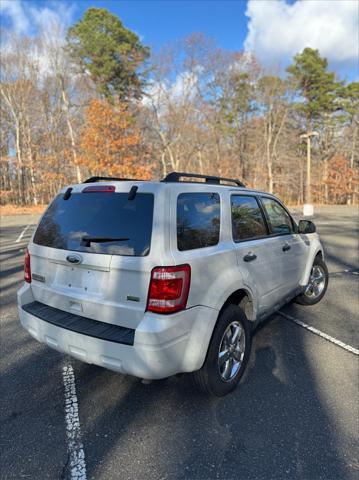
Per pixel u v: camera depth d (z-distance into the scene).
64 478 1.99
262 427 2.38
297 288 4.22
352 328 4.04
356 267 7.12
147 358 2.15
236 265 2.81
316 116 42.44
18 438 2.32
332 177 43.38
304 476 1.97
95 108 23.20
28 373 3.15
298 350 3.50
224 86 35.12
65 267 2.64
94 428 2.41
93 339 2.33
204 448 2.20
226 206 2.90
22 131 32.12
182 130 31.84
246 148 39.31
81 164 24.30
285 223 3.96
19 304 2.93
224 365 2.73
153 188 2.37
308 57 38.91
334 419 2.45
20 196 32.03
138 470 2.04
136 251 2.25
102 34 29.59
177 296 2.21
